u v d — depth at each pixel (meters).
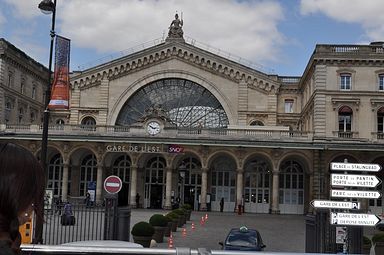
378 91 58.97
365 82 59.38
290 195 63.91
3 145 2.30
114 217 22.22
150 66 72.44
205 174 61.66
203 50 71.50
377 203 58.69
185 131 62.34
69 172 66.06
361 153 59.03
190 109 71.94
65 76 27.12
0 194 2.15
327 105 59.66
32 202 2.26
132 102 72.81
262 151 61.56
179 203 62.88
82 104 72.88
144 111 72.31
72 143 62.81
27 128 63.62
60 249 3.41
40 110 77.50
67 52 27.41
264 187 64.50
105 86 72.44
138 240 25.88
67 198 61.41
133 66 72.50
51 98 26.77
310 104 64.00
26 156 2.30
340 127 59.59
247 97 71.50
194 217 52.69
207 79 71.69
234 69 71.44
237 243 23.05
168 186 61.75
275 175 61.00
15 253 2.13
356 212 15.97
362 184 15.85
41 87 78.31
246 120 71.12
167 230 34.88
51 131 62.59
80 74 72.75
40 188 2.30
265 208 64.19
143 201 64.94
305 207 63.03
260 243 23.59
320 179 59.56
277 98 72.44
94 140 62.00
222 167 65.62
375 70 59.38
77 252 3.41
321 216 18.78
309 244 21.08
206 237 35.25
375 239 25.19
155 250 3.37
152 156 65.56
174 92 72.56
